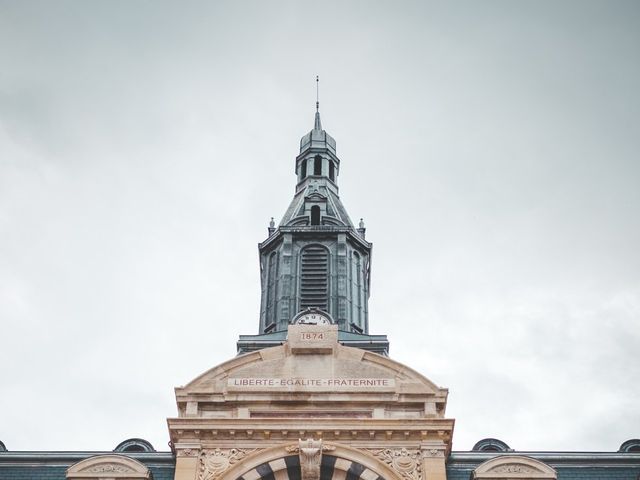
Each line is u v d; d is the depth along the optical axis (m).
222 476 28.14
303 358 30.98
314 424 29.02
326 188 48.41
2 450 31.22
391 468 28.31
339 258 42.62
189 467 28.33
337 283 41.78
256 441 28.94
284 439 28.95
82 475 27.98
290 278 41.94
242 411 29.73
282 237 43.47
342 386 30.09
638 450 32.09
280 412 29.72
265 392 29.92
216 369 30.61
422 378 30.38
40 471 29.88
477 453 30.27
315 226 43.81
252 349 38.16
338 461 28.45
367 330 41.81
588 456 30.66
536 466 28.16
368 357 31.00
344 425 28.95
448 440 29.05
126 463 28.28
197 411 29.72
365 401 29.80
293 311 40.94
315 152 50.16
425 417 29.33
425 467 28.28
